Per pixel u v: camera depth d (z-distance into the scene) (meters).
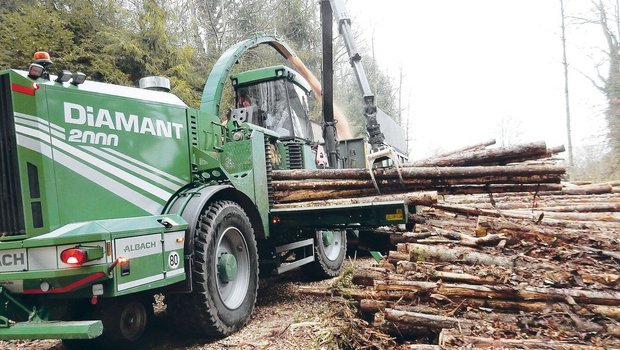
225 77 5.83
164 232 3.25
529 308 3.06
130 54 11.02
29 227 2.77
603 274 3.28
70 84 3.10
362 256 7.97
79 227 2.79
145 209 3.50
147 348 3.57
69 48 10.17
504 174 4.77
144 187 3.53
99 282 2.76
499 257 3.63
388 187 5.04
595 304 2.99
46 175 2.84
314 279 6.19
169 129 3.87
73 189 2.99
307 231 5.79
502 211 5.35
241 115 5.66
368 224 4.57
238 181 4.22
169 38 12.50
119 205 3.29
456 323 2.97
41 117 2.86
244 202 4.39
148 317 3.75
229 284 4.01
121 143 3.38
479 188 4.97
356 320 3.39
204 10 17.25
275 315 4.34
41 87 2.88
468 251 3.75
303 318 4.04
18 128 2.79
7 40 9.41
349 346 3.22
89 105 3.18
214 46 16.69
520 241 4.01
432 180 4.90
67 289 2.71
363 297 3.72
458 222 5.04
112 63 10.77
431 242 4.15
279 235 5.17
